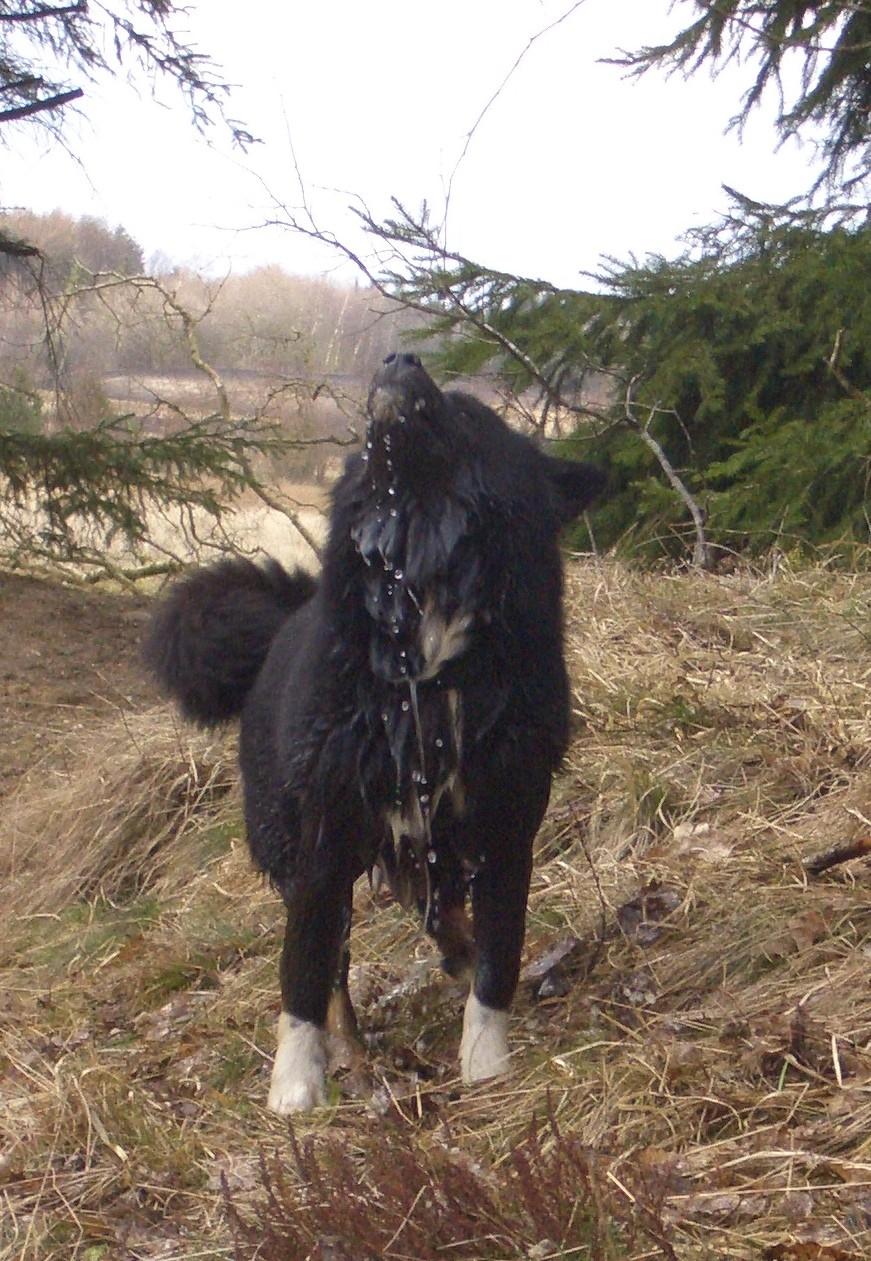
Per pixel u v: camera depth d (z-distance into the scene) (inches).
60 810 228.7
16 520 368.5
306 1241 98.7
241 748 148.4
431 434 116.4
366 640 121.3
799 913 142.2
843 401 289.6
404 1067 137.6
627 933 150.8
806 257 322.0
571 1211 97.3
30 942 199.8
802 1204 98.6
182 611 157.1
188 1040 149.1
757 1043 121.7
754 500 295.1
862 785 166.7
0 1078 147.3
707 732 189.3
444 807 124.8
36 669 296.4
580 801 182.2
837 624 221.6
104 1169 121.6
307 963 130.0
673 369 319.9
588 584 256.8
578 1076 123.3
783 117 335.6
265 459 396.5
